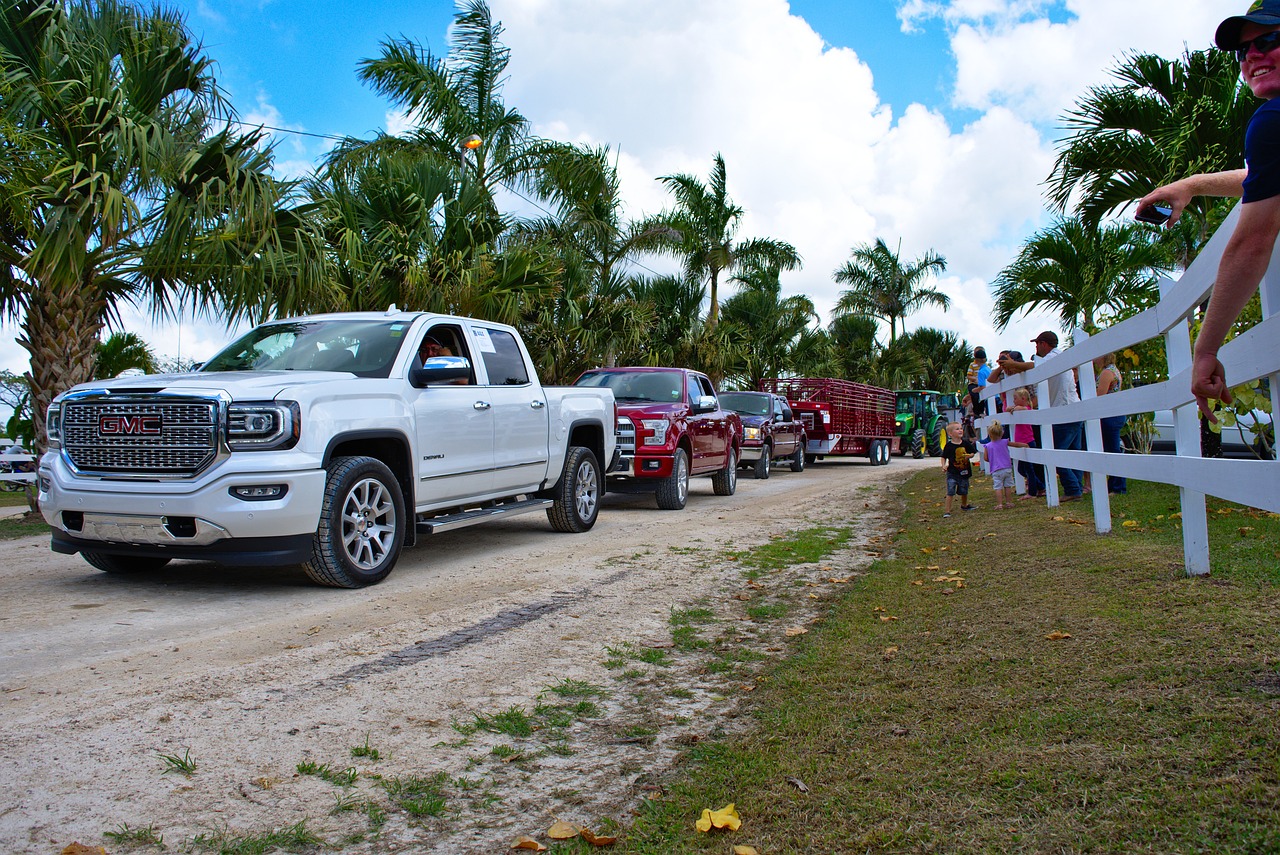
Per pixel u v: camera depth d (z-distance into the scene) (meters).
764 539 8.52
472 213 15.17
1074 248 11.95
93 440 5.77
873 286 41.94
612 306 19.44
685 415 11.67
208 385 5.64
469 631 4.92
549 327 17.94
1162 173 10.05
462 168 16.94
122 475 5.68
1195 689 2.82
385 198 14.20
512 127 19.75
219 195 9.50
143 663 4.25
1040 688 3.17
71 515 5.85
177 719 3.50
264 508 5.52
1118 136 10.26
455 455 7.14
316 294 10.77
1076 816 2.23
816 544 8.01
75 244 9.04
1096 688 3.03
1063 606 4.22
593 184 20.34
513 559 7.38
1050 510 8.09
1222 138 9.74
